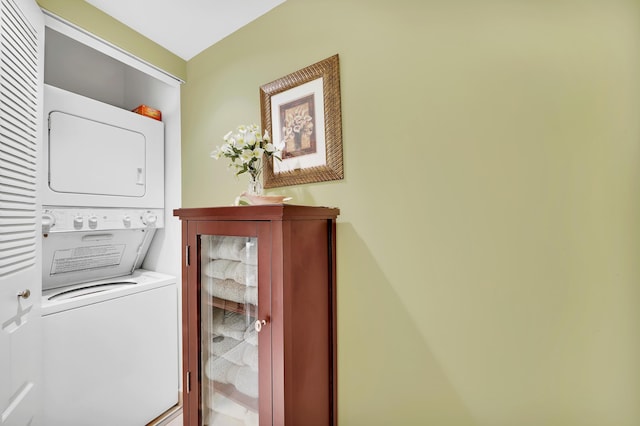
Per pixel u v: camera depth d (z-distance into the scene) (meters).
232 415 1.17
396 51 1.16
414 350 1.13
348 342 1.28
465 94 1.03
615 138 0.81
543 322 0.90
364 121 1.24
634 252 0.79
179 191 2.03
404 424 1.15
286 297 0.99
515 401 0.95
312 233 1.14
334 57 1.29
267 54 1.55
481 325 1.00
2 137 1.05
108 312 1.59
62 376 1.39
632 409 0.79
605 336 0.82
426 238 1.10
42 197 1.44
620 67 0.81
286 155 1.47
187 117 1.99
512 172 0.95
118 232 1.89
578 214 0.86
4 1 1.06
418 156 1.12
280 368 0.98
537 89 0.91
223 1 1.47
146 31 1.72
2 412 1.05
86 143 1.64
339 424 1.30
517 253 0.94
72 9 1.45
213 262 1.23
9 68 1.09
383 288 1.20
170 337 1.94
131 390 1.69
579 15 0.86
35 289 1.26
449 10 1.06
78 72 2.04
